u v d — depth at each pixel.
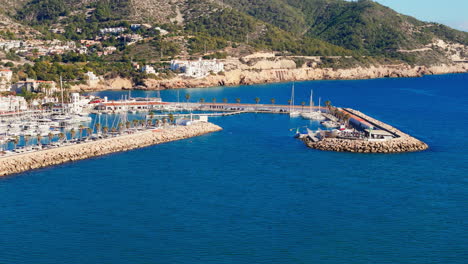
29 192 188.50
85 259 140.50
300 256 142.25
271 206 177.12
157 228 159.38
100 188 194.12
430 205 179.38
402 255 143.38
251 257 141.50
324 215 169.62
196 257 141.38
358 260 140.38
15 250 145.25
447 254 144.25
